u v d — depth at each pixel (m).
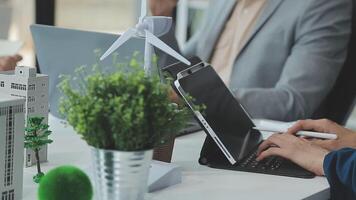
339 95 2.56
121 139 1.02
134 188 1.08
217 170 1.44
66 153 1.56
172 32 1.96
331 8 2.58
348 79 2.55
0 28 3.29
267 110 2.38
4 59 2.01
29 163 1.42
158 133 1.05
